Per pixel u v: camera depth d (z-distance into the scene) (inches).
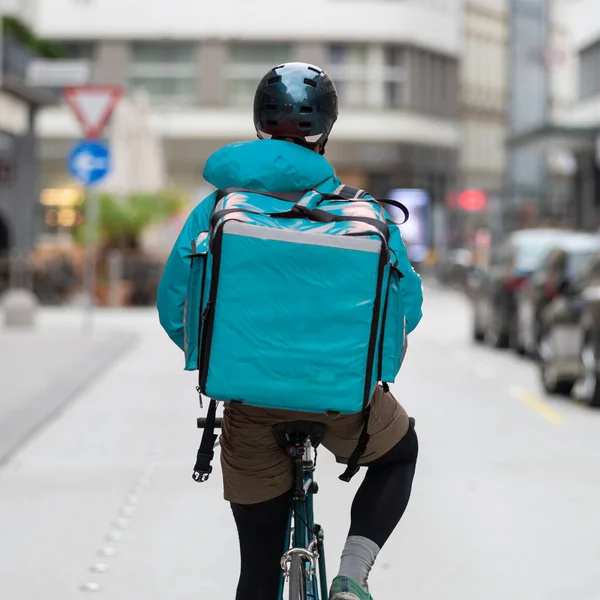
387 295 220.7
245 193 227.8
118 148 2053.4
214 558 384.5
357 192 233.8
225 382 215.0
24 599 339.0
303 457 235.6
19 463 553.9
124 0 3339.1
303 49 3358.8
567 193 3946.9
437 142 3624.5
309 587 233.8
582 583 355.6
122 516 444.8
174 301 229.3
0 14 1838.1
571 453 584.1
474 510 455.8
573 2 2682.1
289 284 214.4
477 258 2723.9
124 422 684.7
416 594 343.9
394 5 3388.3
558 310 792.9
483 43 4057.6
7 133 1921.8
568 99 4404.5
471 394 831.1
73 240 1995.6
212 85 3336.6
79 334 1289.4
